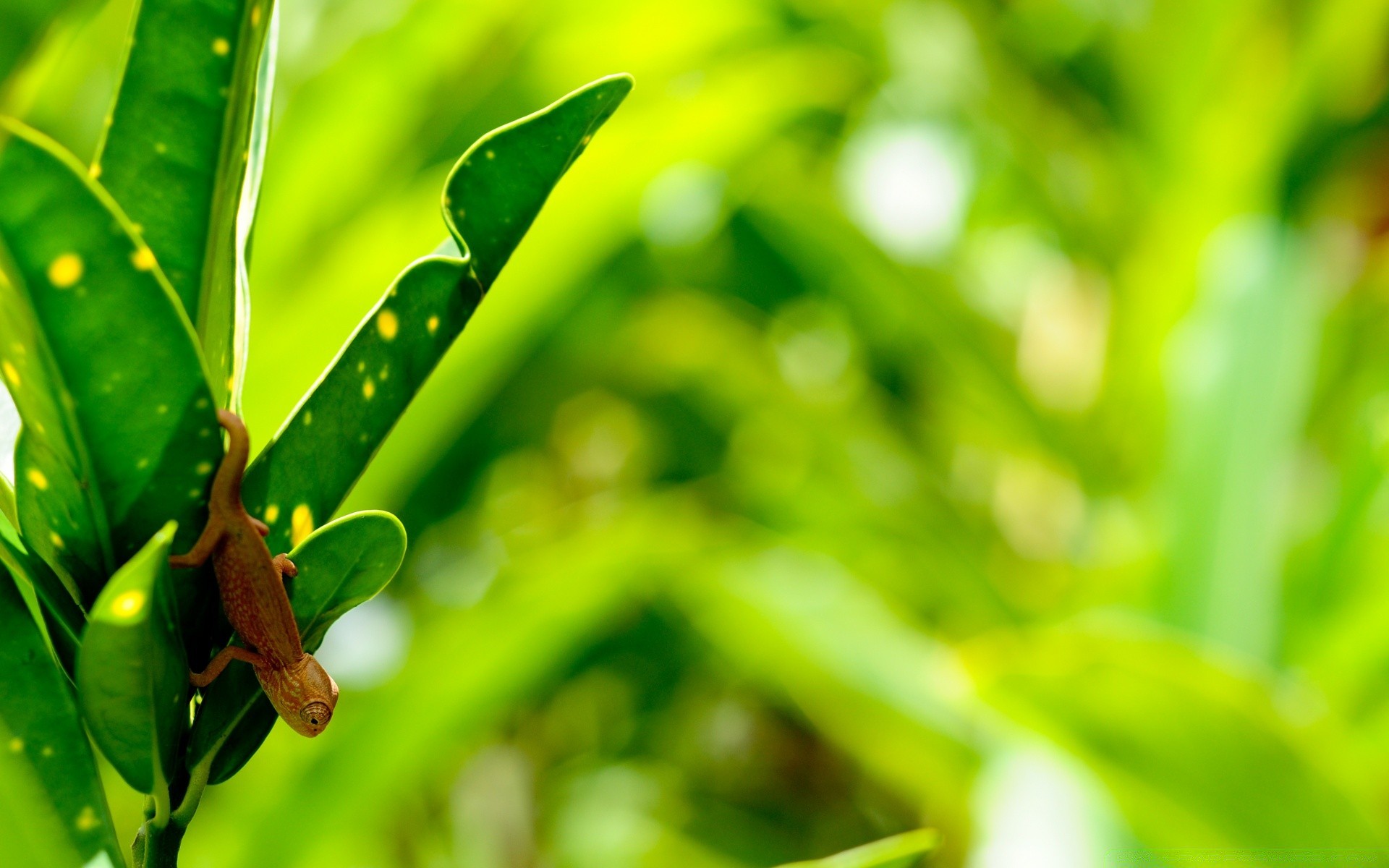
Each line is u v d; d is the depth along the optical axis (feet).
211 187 2.43
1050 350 7.43
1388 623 5.15
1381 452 5.73
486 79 5.69
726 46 6.86
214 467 2.39
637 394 8.73
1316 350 5.78
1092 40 6.23
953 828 6.38
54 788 2.41
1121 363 6.35
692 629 7.74
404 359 2.44
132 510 2.39
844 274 7.33
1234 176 5.90
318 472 2.45
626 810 8.18
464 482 7.87
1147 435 6.23
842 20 7.06
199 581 2.43
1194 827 4.38
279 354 4.48
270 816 4.31
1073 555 6.72
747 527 7.18
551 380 8.13
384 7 5.13
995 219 9.01
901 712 5.42
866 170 7.64
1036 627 6.27
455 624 4.72
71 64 5.02
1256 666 4.85
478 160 2.42
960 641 6.49
